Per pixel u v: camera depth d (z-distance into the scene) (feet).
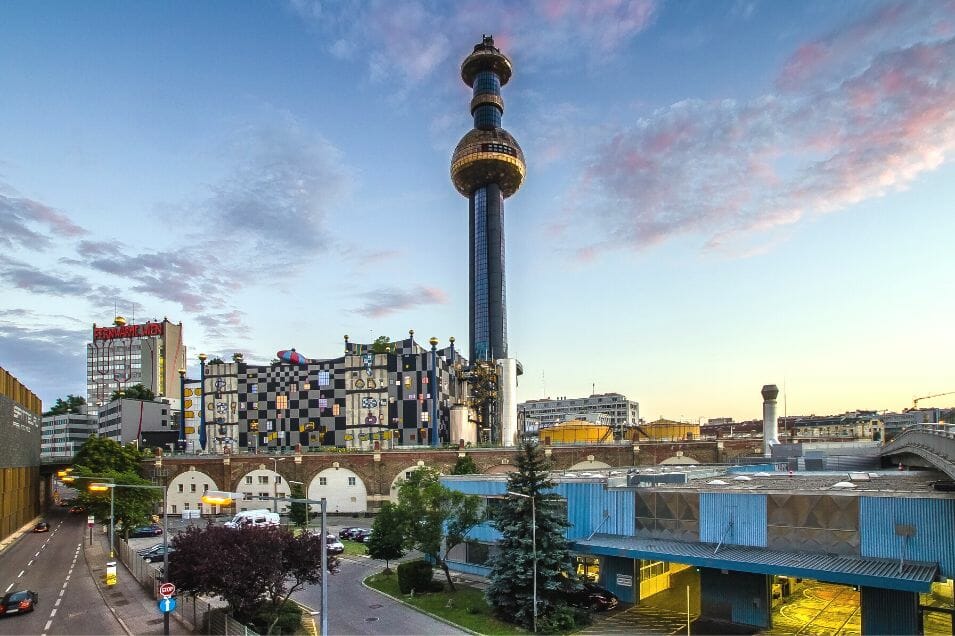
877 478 146.92
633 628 110.73
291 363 380.17
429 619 117.70
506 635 107.55
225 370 382.63
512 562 115.85
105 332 655.35
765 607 109.29
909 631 92.94
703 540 117.60
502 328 561.43
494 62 615.98
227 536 105.70
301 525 225.56
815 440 368.48
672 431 335.88
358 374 368.07
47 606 128.67
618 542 123.85
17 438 266.16
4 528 236.43
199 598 131.54
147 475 294.87
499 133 593.42
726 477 162.20
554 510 119.65
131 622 115.55
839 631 106.32
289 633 107.14
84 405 636.48
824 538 103.91
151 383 636.48
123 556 181.37
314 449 320.29
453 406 392.06
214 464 291.38
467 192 609.83
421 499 137.90
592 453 280.31
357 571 161.38
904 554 95.76
